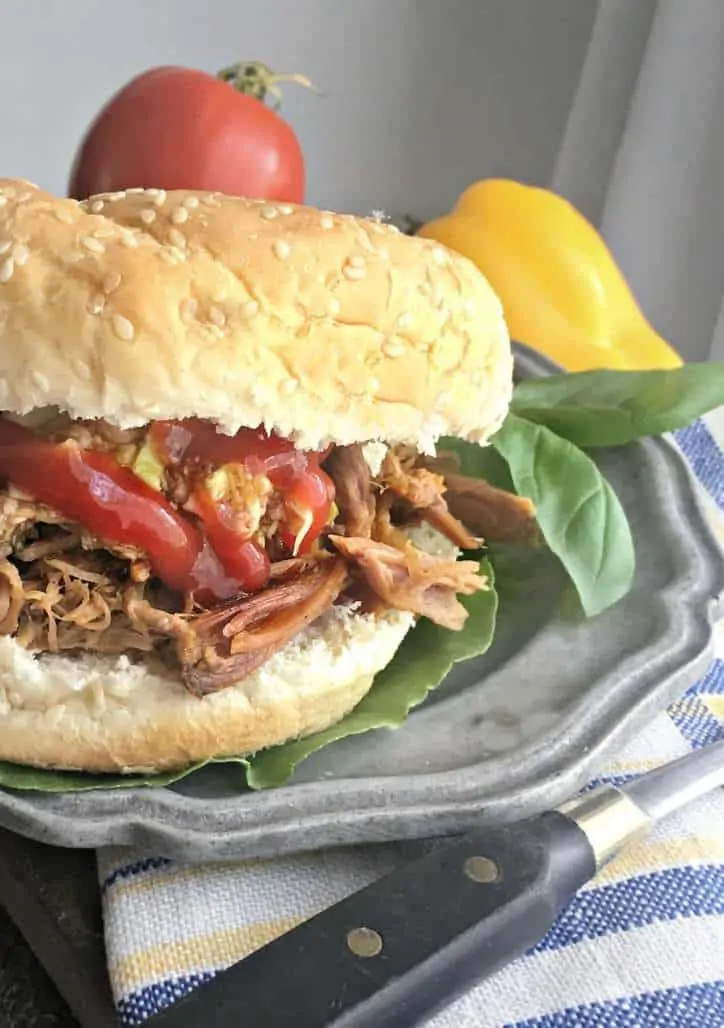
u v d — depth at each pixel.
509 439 0.32
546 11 0.56
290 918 0.24
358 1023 0.20
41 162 0.54
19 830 0.24
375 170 0.59
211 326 0.24
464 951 0.22
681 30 0.50
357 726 0.27
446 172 0.60
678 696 0.28
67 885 0.25
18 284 0.24
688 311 0.54
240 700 0.25
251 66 0.43
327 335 0.25
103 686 0.25
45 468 0.24
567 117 0.58
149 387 0.24
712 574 0.31
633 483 0.34
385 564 0.28
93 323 0.24
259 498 0.26
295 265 0.25
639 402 0.34
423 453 0.29
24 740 0.25
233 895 0.24
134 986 0.22
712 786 0.26
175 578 0.26
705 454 0.38
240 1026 0.20
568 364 0.43
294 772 0.26
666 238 0.53
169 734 0.25
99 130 0.40
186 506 0.25
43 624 0.25
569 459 0.32
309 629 0.27
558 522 0.31
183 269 0.24
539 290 0.44
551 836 0.24
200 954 0.23
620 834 0.24
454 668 0.30
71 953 0.23
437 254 0.28
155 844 0.24
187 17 0.53
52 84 0.52
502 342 0.29
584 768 0.26
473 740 0.27
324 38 0.55
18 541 0.25
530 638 0.30
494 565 0.33
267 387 0.25
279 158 0.40
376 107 0.57
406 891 0.22
